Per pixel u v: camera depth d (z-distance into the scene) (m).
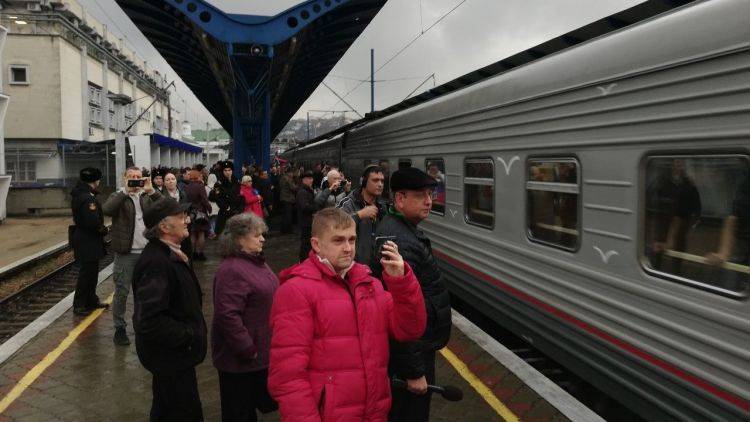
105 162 24.19
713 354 2.89
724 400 2.82
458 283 6.42
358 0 12.04
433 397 4.15
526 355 5.65
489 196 5.55
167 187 7.73
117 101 40.78
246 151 16.92
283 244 11.55
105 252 6.43
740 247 2.73
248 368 3.11
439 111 6.85
